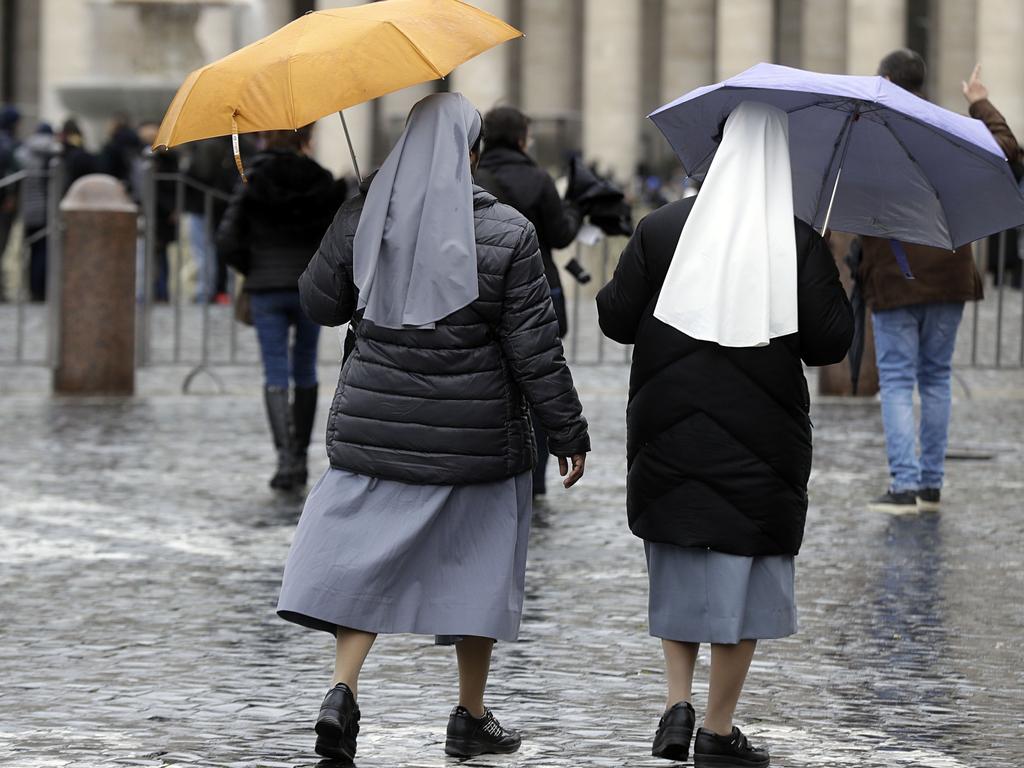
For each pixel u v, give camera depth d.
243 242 35.94
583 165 35.62
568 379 18.02
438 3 18.03
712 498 17.80
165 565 29.16
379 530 17.83
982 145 18.03
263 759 18.28
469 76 170.12
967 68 171.25
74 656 22.91
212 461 41.31
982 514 34.25
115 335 54.75
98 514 33.97
